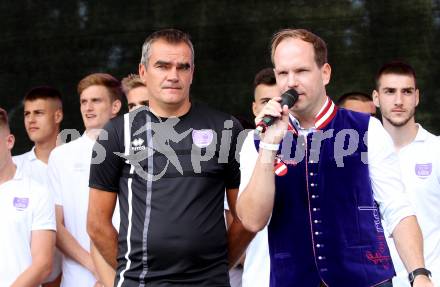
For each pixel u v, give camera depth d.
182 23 8.59
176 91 5.23
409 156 7.05
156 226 5.12
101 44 8.70
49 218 6.44
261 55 8.45
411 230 4.87
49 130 7.82
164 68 5.25
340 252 4.90
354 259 4.89
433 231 6.92
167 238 5.11
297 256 4.95
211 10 8.54
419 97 8.23
